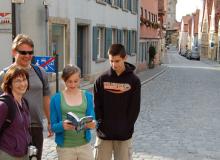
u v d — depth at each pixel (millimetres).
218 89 23422
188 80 29750
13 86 4316
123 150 5352
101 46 23531
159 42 55406
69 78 4906
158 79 30000
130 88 5152
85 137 5035
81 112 4957
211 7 85438
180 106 15742
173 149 8953
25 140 4355
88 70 20547
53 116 4945
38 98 5184
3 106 4207
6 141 4262
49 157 7922
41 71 5273
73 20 17891
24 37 5000
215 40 74062
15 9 13070
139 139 9859
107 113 5215
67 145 4973
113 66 5094
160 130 10984
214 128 11438
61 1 16281
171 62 67625
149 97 18578
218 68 49938
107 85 5160
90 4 20484
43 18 14438
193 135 10445
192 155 8484
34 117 5156
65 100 4961
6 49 12930
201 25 94438
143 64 39688
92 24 20953
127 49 31391
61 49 16812
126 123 5211
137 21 35281
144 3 40500
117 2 27078
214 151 8867
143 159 8086
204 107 15656
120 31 28250
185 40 118500
